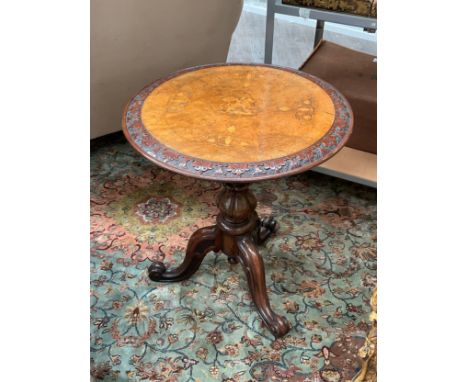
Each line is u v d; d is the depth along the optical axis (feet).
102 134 5.29
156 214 4.74
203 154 2.60
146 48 4.67
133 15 4.25
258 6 11.14
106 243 4.38
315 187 5.20
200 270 4.12
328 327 3.62
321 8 5.16
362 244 4.41
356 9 4.96
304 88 3.33
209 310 3.75
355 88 4.79
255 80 3.44
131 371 3.31
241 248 3.50
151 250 4.31
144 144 2.71
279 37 9.63
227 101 3.13
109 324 3.64
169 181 5.23
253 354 3.42
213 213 4.77
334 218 4.74
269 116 2.97
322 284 3.99
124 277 4.04
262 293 3.55
